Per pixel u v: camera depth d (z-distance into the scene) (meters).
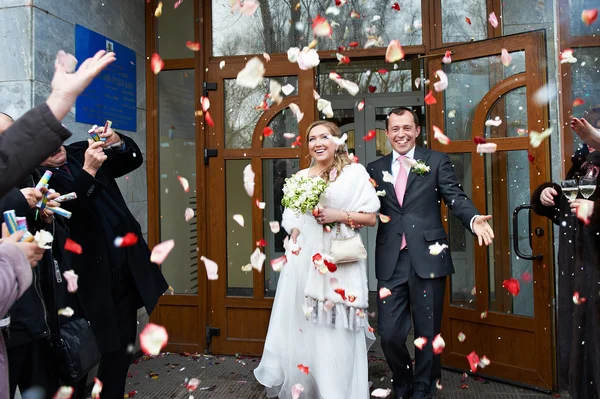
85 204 2.39
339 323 2.83
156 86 4.36
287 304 3.07
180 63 4.30
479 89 3.74
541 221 3.41
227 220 4.27
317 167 3.05
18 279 1.39
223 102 4.24
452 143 3.83
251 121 4.23
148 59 4.32
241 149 4.22
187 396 3.38
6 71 3.04
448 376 3.76
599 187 2.39
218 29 4.29
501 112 3.67
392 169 3.25
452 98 3.85
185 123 4.32
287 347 3.03
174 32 4.32
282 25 4.29
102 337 2.46
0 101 3.04
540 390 3.41
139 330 4.15
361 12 4.31
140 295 2.64
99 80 3.66
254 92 4.22
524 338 3.52
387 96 6.36
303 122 4.16
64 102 1.33
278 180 4.22
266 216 4.23
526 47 3.49
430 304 3.05
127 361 2.72
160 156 4.38
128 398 3.34
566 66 3.50
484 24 4.05
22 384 2.24
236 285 4.27
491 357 3.67
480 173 3.73
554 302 3.38
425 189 3.12
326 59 4.32
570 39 3.50
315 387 2.98
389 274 3.10
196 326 4.29
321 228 2.94
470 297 3.85
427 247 3.06
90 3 3.58
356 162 3.08
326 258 2.81
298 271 2.96
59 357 2.18
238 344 4.21
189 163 4.34
